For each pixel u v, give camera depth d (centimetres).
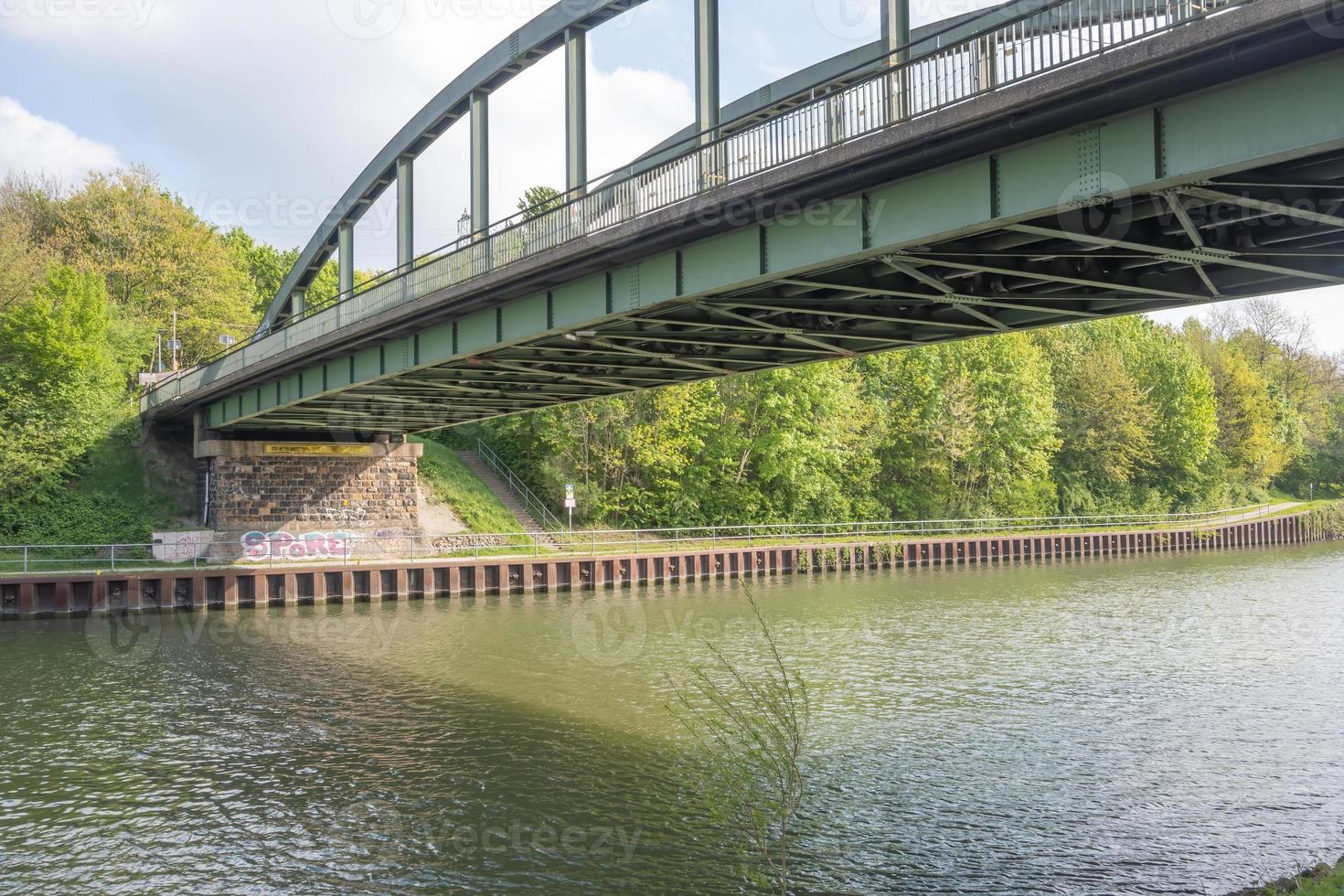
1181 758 1795
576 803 1559
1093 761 1775
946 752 1830
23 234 5875
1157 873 1305
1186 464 8281
